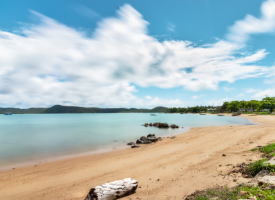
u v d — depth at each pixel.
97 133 43.19
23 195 9.90
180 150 18.91
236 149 15.79
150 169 12.98
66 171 14.02
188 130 41.75
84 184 11.04
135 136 37.12
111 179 11.56
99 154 20.39
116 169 13.70
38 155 20.62
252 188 6.60
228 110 185.38
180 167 12.66
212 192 7.23
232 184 8.08
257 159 11.04
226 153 14.84
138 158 16.81
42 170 14.59
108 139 33.22
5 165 16.39
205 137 26.41
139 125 69.50
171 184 9.66
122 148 24.05
